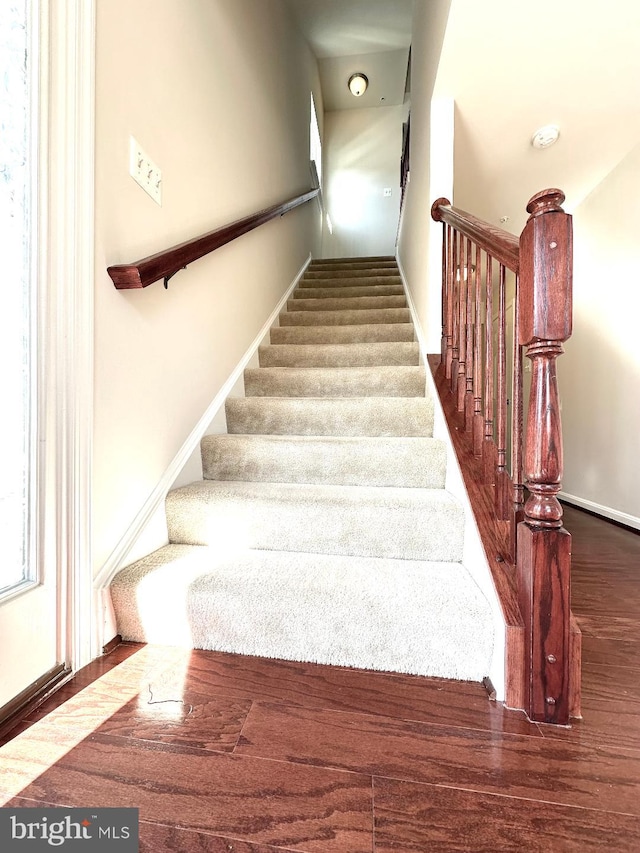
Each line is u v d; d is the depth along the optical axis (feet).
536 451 2.78
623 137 6.88
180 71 4.74
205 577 3.63
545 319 2.66
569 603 2.73
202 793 2.19
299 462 5.11
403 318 9.12
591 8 4.58
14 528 2.87
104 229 3.49
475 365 4.56
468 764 2.38
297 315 9.40
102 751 2.45
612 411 8.32
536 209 2.67
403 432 5.76
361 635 3.22
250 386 6.95
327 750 2.47
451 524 4.00
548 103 6.04
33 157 2.85
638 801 2.18
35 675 2.89
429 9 6.53
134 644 3.56
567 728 2.66
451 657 3.13
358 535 4.14
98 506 3.47
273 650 3.37
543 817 2.09
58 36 2.97
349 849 1.93
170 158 4.53
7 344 2.78
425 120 6.93
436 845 1.95
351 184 17.83
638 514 7.66
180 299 4.88
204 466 5.34
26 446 2.92
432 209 5.79
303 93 12.14
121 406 3.78
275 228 9.15
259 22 7.76
